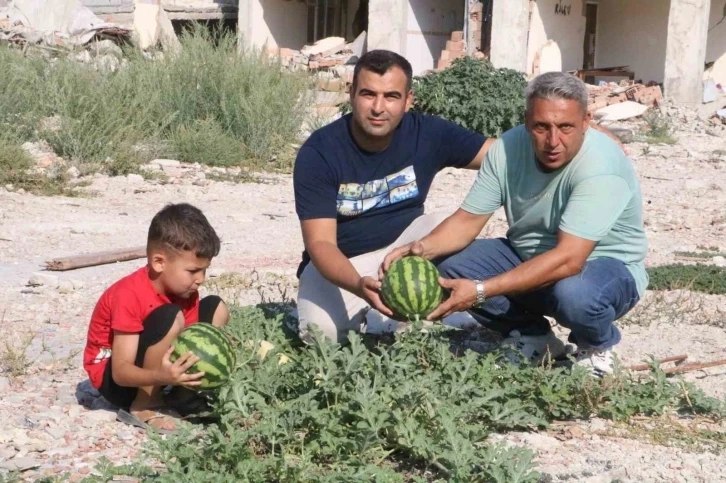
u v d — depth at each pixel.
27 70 16.88
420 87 20.44
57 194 13.58
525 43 26.89
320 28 32.34
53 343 7.04
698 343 7.21
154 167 15.76
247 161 16.91
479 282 5.55
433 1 29.36
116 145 15.65
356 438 4.68
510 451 4.59
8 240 10.77
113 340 5.23
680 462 4.96
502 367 5.79
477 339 7.13
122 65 18.61
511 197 6.05
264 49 19.66
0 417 5.43
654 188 16.09
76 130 15.58
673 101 26.05
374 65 5.71
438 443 4.71
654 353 6.91
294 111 18.53
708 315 8.05
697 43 25.81
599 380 5.77
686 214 13.71
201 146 16.64
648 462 4.97
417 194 6.29
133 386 5.23
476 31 28.14
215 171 16.06
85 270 9.45
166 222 5.15
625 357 6.77
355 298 6.25
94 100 16.41
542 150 5.60
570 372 5.79
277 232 11.71
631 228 6.02
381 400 4.96
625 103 25.45
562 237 5.64
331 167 5.97
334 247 5.86
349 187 6.09
